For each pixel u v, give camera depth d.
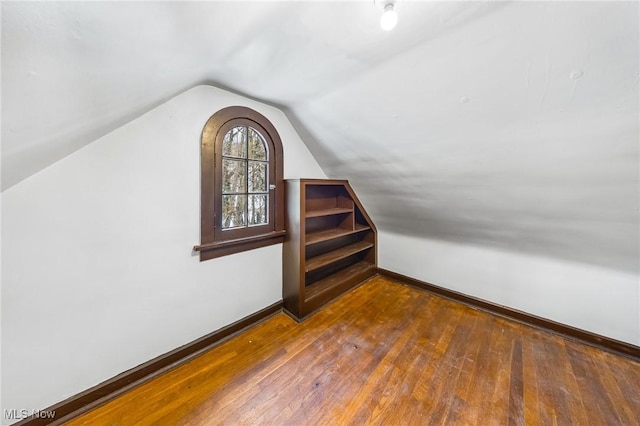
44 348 1.12
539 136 1.23
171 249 1.48
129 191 1.30
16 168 0.89
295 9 0.83
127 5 0.53
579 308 1.83
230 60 1.19
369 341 1.78
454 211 2.10
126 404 1.26
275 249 2.08
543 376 1.47
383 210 2.66
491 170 1.55
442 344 1.75
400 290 2.64
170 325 1.51
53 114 0.75
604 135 1.09
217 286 1.71
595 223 1.54
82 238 1.18
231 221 1.76
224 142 1.68
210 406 1.25
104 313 1.27
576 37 0.85
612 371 1.52
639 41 0.79
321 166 2.49
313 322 2.01
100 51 0.64
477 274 2.31
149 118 1.34
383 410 1.24
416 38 1.02
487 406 1.27
